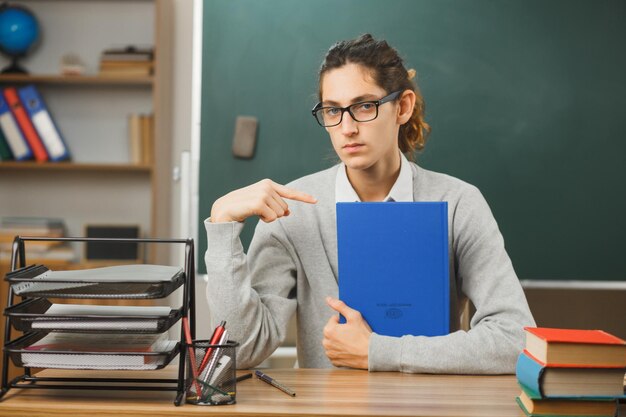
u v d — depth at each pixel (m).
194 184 3.33
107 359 1.10
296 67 3.33
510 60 3.31
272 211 1.37
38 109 3.49
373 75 1.50
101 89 3.68
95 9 3.66
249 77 3.33
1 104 3.47
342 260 1.40
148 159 3.51
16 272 1.13
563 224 3.30
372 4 3.31
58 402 1.10
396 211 1.40
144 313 1.13
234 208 1.38
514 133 3.31
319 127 3.31
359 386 1.24
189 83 3.55
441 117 3.30
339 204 1.40
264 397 1.15
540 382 1.04
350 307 1.40
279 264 1.61
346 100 1.50
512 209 3.30
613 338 1.08
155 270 1.17
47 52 3.66
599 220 3.29
